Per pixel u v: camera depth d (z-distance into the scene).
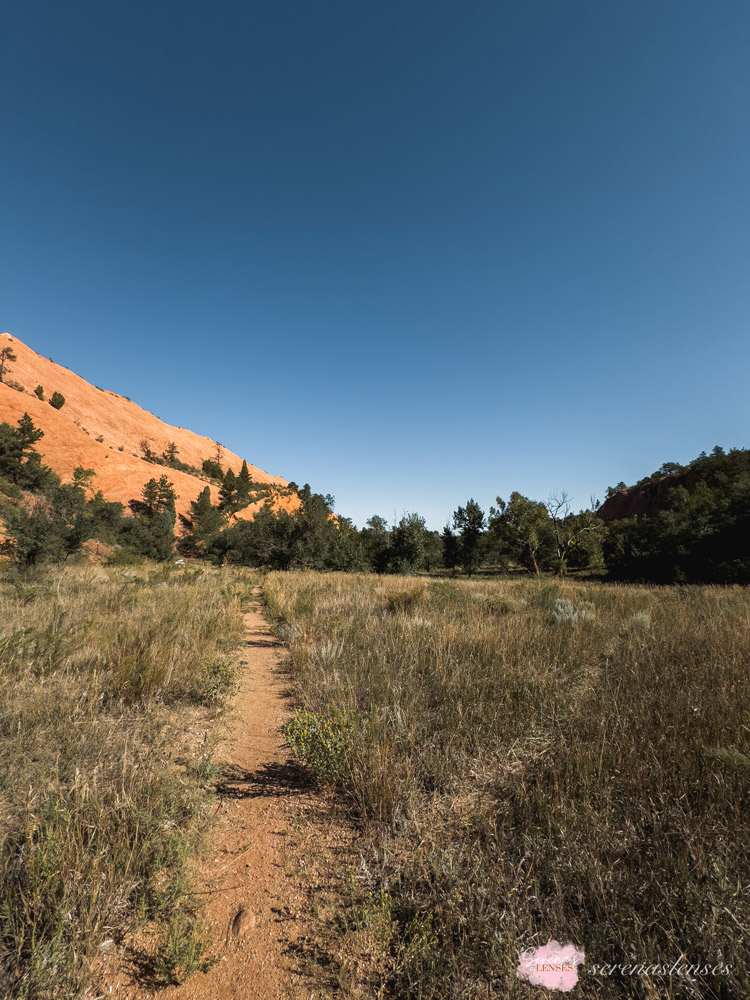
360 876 2.29
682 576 29.55
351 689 4.49
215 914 2.11
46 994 1.63
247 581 19.39
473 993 1.62
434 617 8.71
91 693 4.12
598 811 2.51
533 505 45.25
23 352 125.31
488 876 2.14
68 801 2.50
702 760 2.92
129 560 27.28
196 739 3.86
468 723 3.78
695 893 1.88
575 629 6.94
